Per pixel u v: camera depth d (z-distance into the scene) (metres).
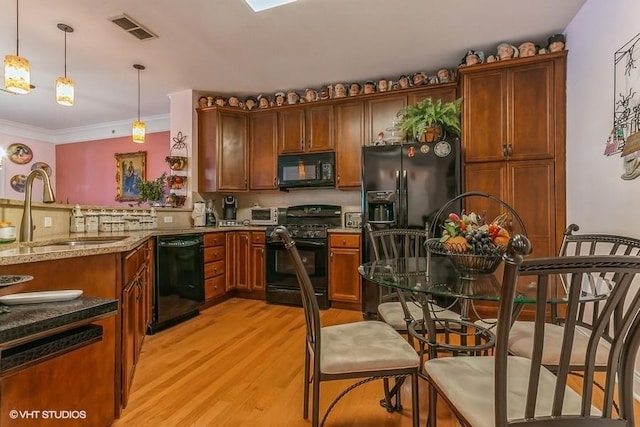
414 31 2.79
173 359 2.27
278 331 2.82
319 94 4.05
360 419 1.62
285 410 1.69
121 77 3.70
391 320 1.83
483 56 3.11
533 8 2.50
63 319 1.00
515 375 1.09
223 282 3.74
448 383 1.06
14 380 1.15
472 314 2.67
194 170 4.11
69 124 5.89
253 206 4.54
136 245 1.81
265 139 4.20
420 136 3.16
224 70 3.53
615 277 0.85
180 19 2.57
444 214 3.03
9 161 5.84
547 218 2.84
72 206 2.67
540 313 0.78
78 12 2.47
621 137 2.04
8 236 1.68
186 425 1.56
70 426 1.34
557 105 2.83
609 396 0.85
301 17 2.56
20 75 2.13
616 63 2.09
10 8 2.41
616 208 2.09
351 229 3.47
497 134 2.99
